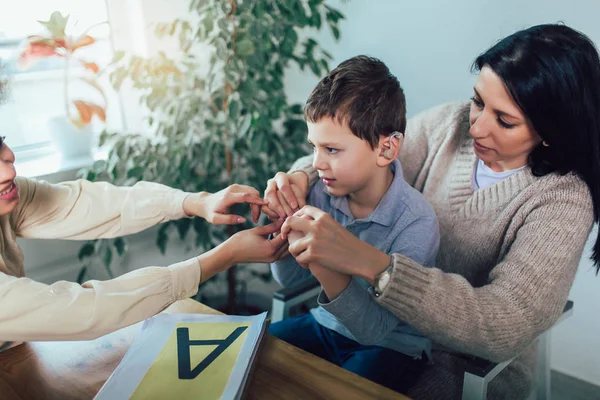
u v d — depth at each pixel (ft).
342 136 2.65
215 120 5.28
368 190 3.06
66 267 5.40
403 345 3.12
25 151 5.43
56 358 2.35
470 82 4.80
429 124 3.86
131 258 5.96
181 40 5.05
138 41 5.76
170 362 2.23
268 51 5.05
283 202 3.01
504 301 2.46
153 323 2.55
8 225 2.77
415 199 3.09
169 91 5.23
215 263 2.51
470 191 3.36
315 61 5.28
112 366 2.29
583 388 4.90
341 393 2.11
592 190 2.74
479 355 2.57
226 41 4.78
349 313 2.54
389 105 2.74
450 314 2.37
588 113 2.52
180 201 3.09
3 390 2.14
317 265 2.41
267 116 5.07
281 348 2.41
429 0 4.82
